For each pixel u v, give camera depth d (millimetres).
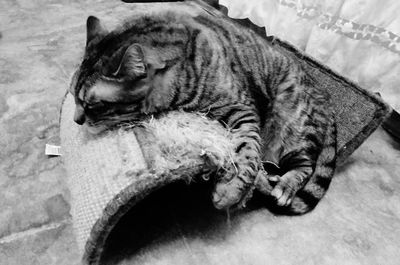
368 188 590
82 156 476
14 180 547
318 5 642
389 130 706
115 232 485
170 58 447
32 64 773
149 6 1026
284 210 524
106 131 470
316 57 653
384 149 672
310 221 529
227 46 503
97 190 424
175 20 470
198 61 466
